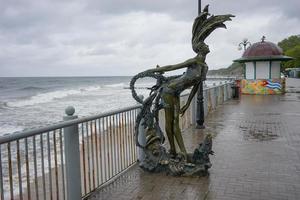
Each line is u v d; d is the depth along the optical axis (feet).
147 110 19.31
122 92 168.76
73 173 14.38
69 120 13.93
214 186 16.85
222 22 17.58
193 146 25.94
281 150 24.11
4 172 22.98
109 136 18.70
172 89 18.66
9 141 10.52
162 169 18.93
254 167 20.01
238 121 38.32
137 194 15.97
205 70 18.17
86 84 302.25
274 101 61.16
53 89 209.26
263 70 78.48
